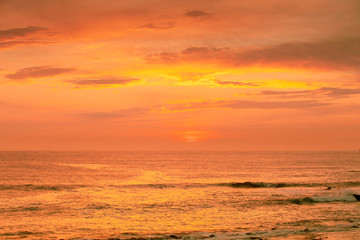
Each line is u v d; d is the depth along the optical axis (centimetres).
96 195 5062
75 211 3747
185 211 3803
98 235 2625
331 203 4394
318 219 3338
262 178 8306
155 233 2692
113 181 7406
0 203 4225
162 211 3791
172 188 6094
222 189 5966
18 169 11088
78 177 8375
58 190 5684
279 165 14862
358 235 2477
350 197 4719
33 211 3725
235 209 3944
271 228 2878
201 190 5822
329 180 7700
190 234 2628
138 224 3120
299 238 2384
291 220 3288
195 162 18188
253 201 4550
